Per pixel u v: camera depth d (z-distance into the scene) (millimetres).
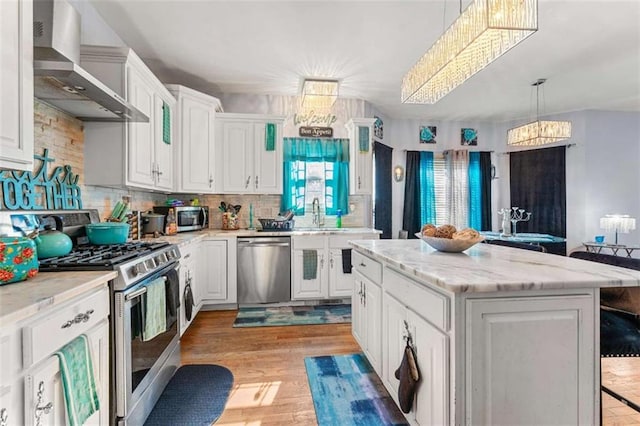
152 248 2020
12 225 1615
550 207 5348
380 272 2014
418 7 2512
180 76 3820
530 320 1251
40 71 1468
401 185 5543
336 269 3875
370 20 2684
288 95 4465
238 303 3742
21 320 950
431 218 5559
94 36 2533
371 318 2178
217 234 3633
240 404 1959
